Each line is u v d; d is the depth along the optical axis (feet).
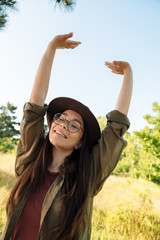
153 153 33.04
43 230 4.05
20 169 5.08
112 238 11.05
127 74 5.41
